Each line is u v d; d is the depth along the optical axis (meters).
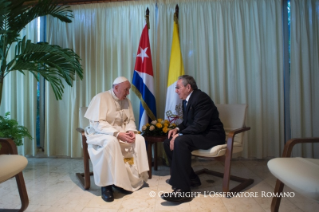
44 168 2.77
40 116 3.32
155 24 3.14
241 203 1.77
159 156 3.08
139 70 2.88
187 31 3.05
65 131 3.24
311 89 2.92
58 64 2.70
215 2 3.02
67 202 1.82
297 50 2.89
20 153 3.22
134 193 2.00
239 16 2.96
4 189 2.12
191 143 1.89
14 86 3.21
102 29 3.16
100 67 3.18
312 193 1.02
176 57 2.82
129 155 2.10
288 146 1.50
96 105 2.12
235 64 2.97
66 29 3.19
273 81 2.93
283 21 3.02
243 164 2.86
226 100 3.03
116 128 2.15
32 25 3.21
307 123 2.89
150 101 2.82
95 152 1.94
